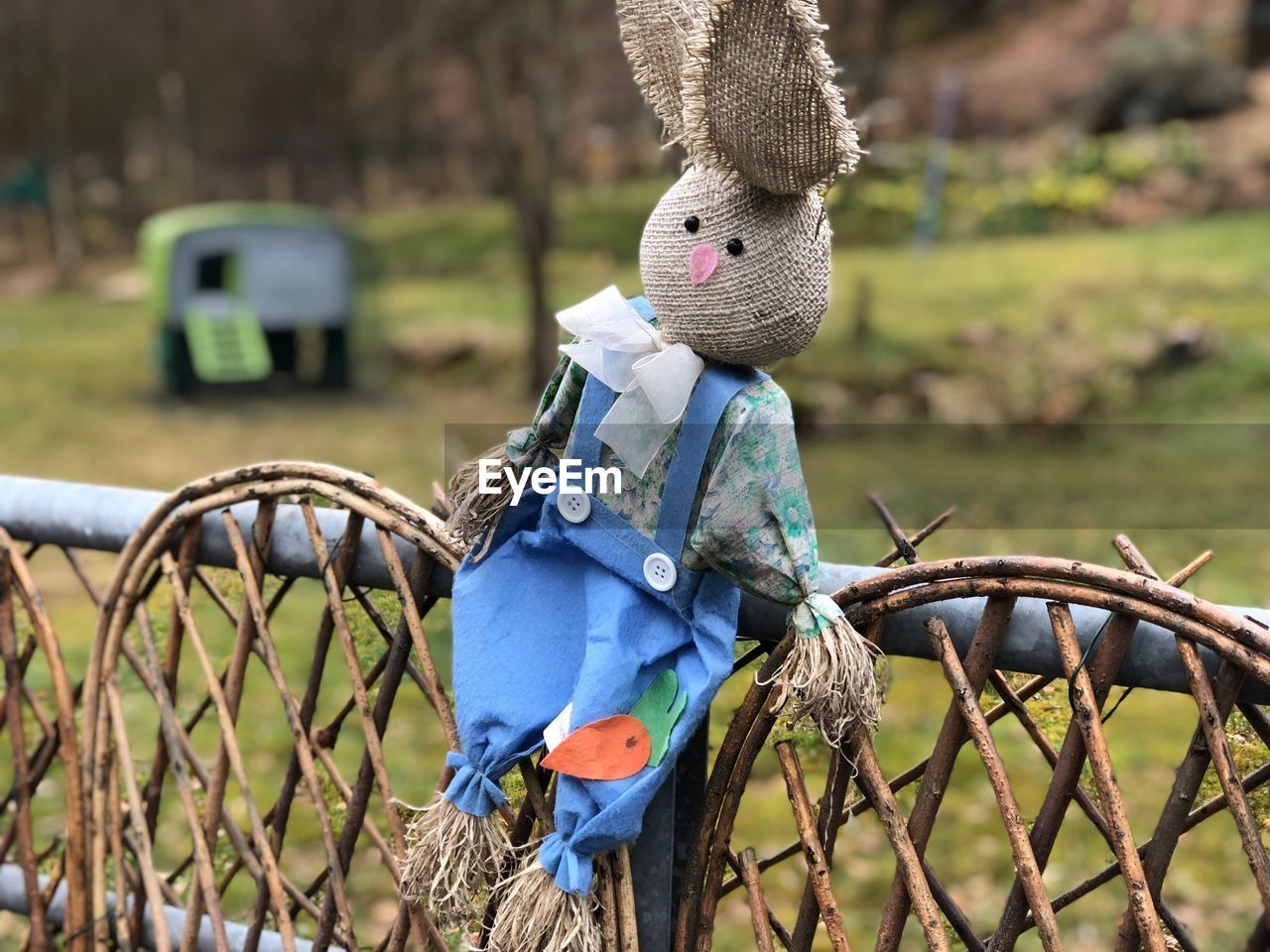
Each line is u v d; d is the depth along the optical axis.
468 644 1.48
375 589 1.79
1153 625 1.33
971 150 17.83
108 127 31.31
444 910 1.51
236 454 9.98
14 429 11.05
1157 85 16.89
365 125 29.73
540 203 12.95
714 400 1.35
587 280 16.39
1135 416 8.80
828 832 1.46
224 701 1.81
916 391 9.25
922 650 1.45
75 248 27.97
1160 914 1.38
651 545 1.39
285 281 13.66
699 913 1.51
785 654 1.39
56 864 2.08
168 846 3.39
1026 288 11.70
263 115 31.02
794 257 1.32
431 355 13.73
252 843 1.99
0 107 30.36
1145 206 14.87
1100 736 1.30
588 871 1.38
